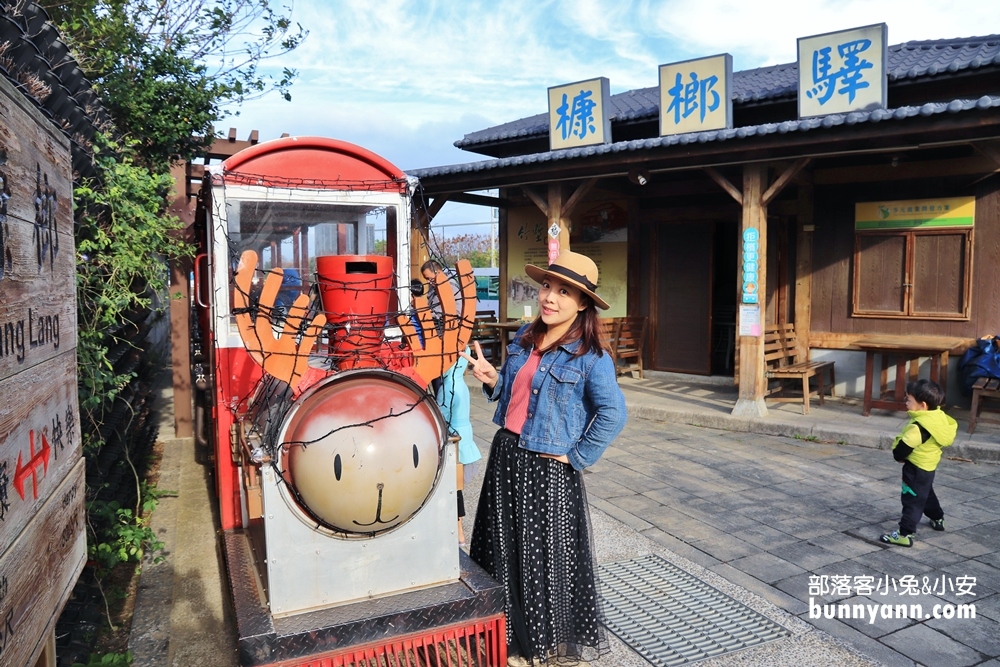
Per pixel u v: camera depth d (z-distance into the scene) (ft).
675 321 35.91
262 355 9.12
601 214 37.27
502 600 9.59
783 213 31.55
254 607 8.89
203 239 19.21
